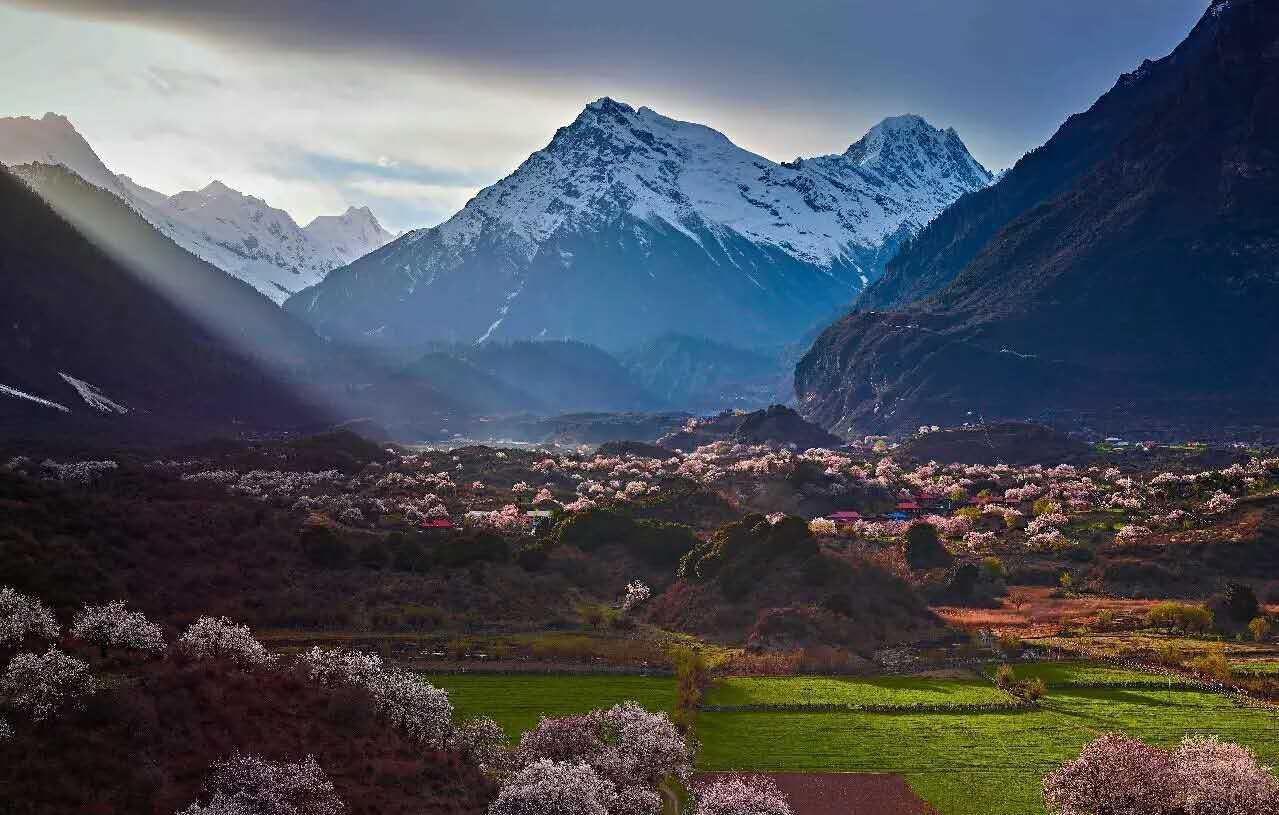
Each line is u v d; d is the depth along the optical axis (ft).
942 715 433.89
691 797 342.23
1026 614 622.54
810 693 460.96
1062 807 315.37
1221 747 323.57
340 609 555.69
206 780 282.36
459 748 338.13
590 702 436.35
